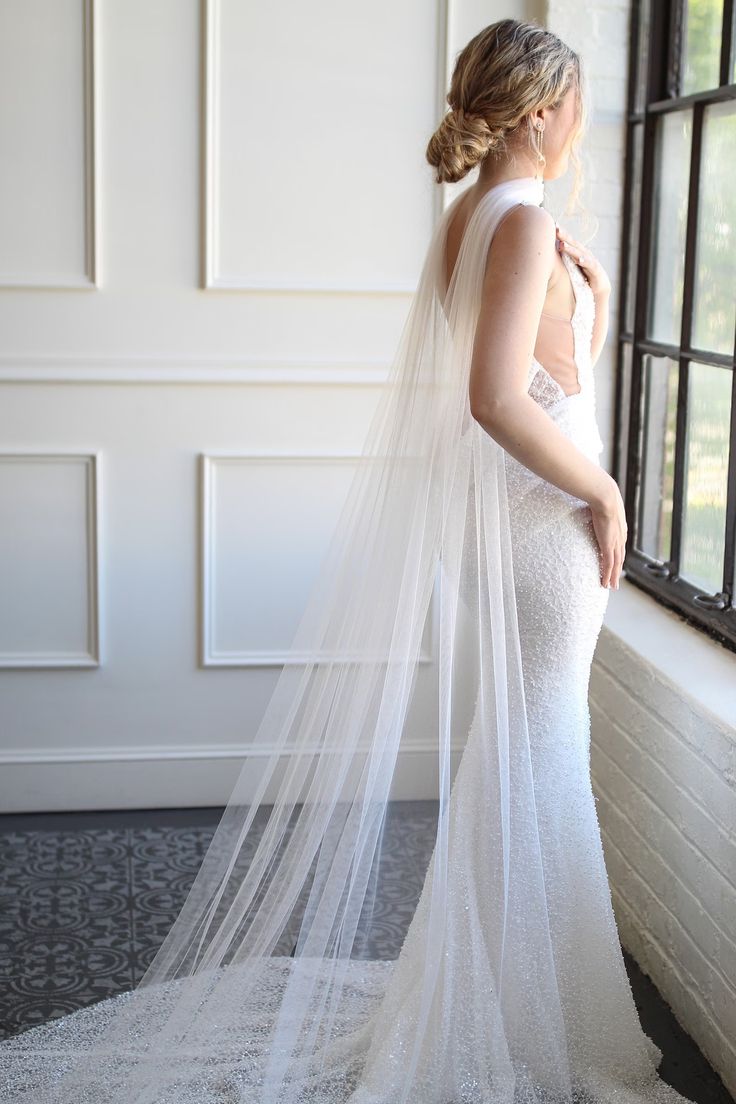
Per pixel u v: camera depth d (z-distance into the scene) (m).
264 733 2.31
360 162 3.38
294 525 3.53
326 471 3.51
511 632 2.15
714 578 2.82
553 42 2.09
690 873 2.45
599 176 3.27
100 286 3.36
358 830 2.15
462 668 2.23
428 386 2.19
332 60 3.33
